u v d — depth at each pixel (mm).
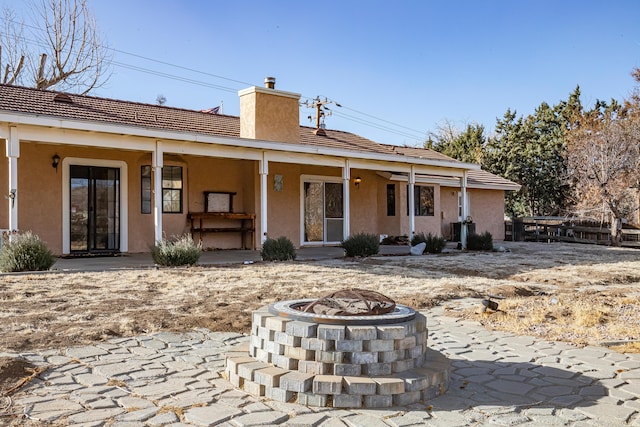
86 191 12961
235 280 8797
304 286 8297
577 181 27031
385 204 19672
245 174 15914
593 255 15680
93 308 6297
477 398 3777
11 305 6344
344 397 3520
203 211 14969
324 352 3676
